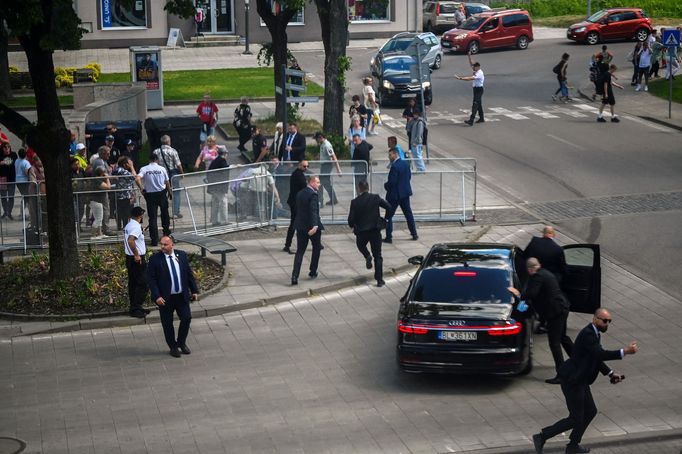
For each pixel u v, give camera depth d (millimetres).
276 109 75938
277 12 76188
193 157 64312
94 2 120312
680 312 38656
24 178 51594
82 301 39312
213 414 29422
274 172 51531
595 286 34500
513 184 59438
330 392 31047
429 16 129625
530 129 74625
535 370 32719
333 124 67062
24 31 36531
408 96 84188
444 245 34938
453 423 28469
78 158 54094
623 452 26484
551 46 115438
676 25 128750
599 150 67562
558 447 26938
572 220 51938
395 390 31156
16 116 40594
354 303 40312
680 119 76000
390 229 48062
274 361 33969
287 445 27156
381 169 52031
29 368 33781
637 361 33406
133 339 36656
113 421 29000
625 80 93312
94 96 73625
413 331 30109
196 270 43125
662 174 60938
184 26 123875
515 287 31594
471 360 29750
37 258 44594
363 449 26797
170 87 94312
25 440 27719
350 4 121375
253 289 41531
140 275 38375
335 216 52156
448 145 69750
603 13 116312
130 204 48875
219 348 35438
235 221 51156
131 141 58312
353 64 107688
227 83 96375
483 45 111188
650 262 45062
